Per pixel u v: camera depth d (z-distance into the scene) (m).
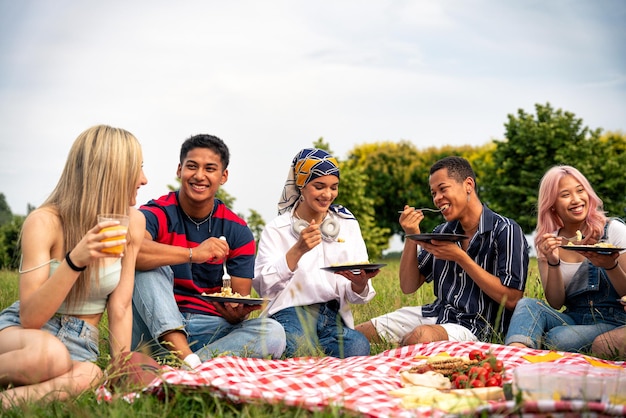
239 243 5.21
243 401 3.35
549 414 2.94
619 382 3.03
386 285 9.48
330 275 5.45
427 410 3.23
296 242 5.43
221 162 5.03
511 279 5.16
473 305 5.31
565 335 4.89
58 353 3.68
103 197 4.03
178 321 4.60
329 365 4.50
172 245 5.04
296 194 5.61
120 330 4.13
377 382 3.87
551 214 5.40
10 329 3.82
